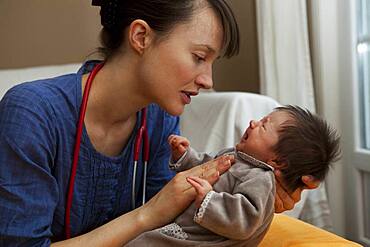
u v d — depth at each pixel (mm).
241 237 918
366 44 2238
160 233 950
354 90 2240
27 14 2727
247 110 1934
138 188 1180
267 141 1022
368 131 2277
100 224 1108
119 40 984
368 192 2277
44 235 913
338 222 2389
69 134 974
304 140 1015
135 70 966
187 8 913
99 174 1034
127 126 1091
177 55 923
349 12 2215
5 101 932
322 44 2283
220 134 1930
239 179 973
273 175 987
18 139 886
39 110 923
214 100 1996
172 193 977
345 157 2344
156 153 1203
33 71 2410
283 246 1128
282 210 1057
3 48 2711
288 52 2307
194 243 938
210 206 899
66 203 1006
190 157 1137
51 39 2785
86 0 2811
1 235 871
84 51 2848
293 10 2270
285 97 2336
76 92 991
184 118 2070
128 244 957
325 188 2311
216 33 941
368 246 2262
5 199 878
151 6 918
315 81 2322
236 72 2943
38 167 904
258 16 2467
